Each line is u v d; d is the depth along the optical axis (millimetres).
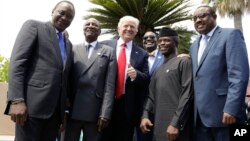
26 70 3469
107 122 3934
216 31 3867
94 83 3979
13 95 3285
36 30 3520
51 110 3477
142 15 16922
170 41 4207
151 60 5492
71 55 3832
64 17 3705
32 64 3496
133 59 4504
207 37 3922
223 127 3641
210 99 3670
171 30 4277
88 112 3920
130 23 4516
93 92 3963
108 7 16641
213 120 3646
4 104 12844
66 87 3729
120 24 4598
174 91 3936
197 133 3801
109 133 4344
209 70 3715
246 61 3645
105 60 4090
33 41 3469
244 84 3537
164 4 16672
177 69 3973
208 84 3695
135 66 4480
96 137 3955
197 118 3768
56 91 3510
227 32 3756
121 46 4547
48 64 3496
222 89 3678
